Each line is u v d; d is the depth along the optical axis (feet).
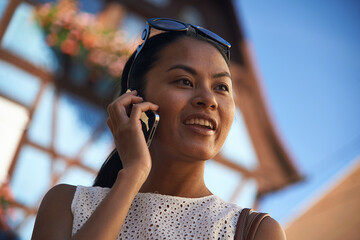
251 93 19.33
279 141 18.95
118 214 4.29
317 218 17.92
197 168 4.91
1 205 15.03
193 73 4.80
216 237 4.59
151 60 5.08
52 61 16.58
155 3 18.80
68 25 16.61
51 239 4.75
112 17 17.70
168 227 4.74
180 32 5.10
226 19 19.94
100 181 5.79
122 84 5.86
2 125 15.96
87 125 16.29
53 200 5.03
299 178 18.62
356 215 17.31
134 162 4.56
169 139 4.70
